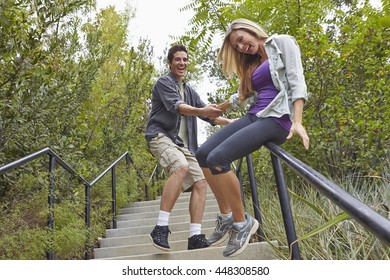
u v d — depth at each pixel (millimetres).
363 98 4133
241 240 2184
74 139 4594
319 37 4148
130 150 7051
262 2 4715
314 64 4203
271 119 1963
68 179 4020
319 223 2859
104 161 5922
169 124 3141
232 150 1961
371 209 827
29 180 3322
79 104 4785
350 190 3479
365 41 4406
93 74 4930
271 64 2018
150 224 4863
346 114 3975
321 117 4273
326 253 2492
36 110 3383
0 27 3146
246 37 2178
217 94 5531
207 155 2184
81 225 3592
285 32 4695
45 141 3906
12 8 3061
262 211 3598
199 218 3008
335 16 4957
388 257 2348
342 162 4098
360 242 2568
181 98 3094
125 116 6910
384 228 724
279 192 1854
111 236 4496
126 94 7039
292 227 1806
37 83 3312
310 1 4559
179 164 2965
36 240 2766
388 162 3654
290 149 4258
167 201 2881
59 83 3750
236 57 2305
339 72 4332
